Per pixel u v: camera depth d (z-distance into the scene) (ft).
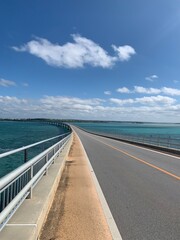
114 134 167.53
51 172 30.04
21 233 13.65
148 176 36.60
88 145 99.71
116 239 15.71
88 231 16.76
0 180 12.00
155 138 90.89
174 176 36.60
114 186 30.14
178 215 20.17
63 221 18.40
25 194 18.30
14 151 16.01
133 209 21.57
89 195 25.86
